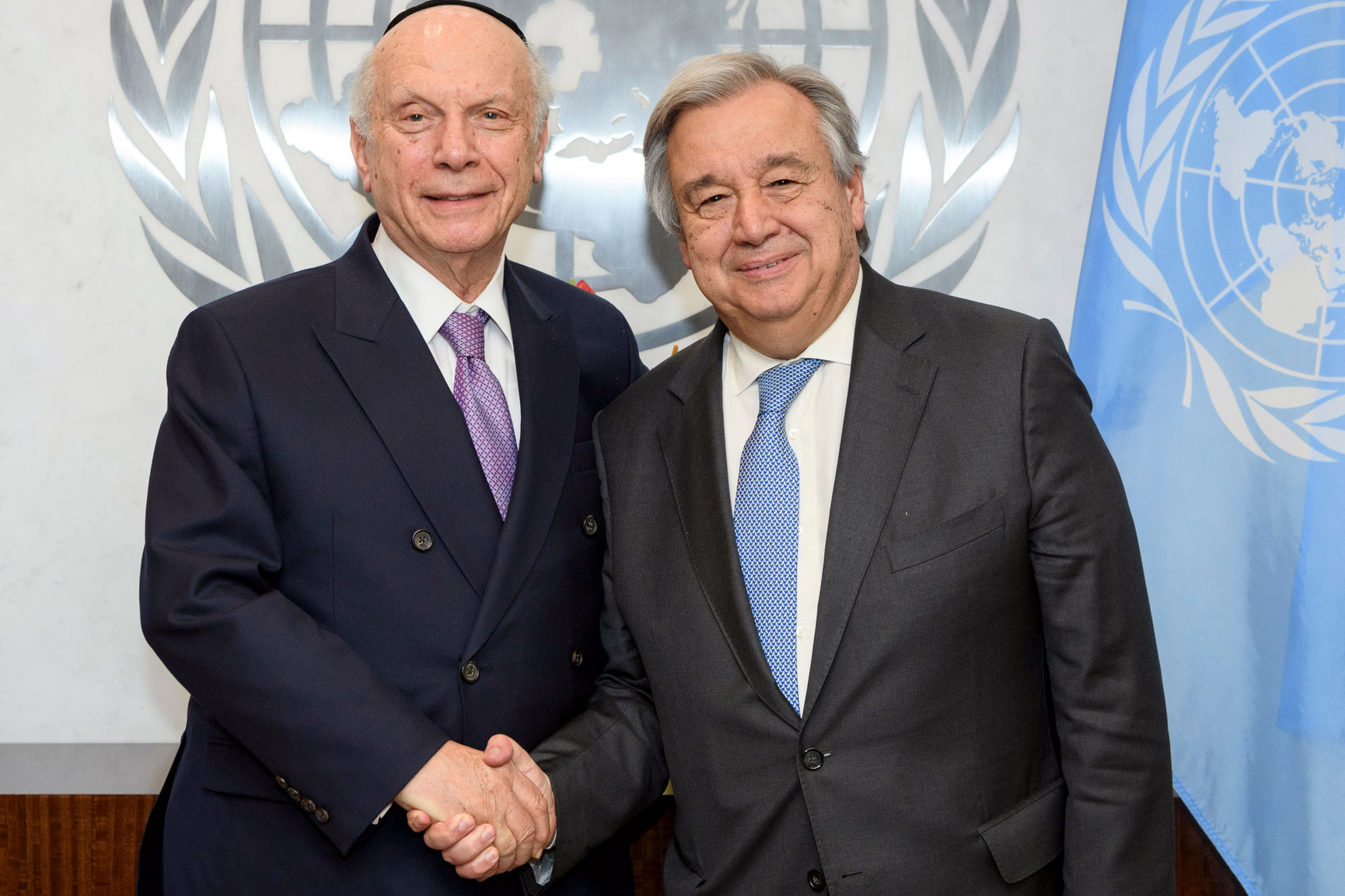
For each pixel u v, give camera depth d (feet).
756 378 4.94
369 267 5.14
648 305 7.09
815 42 6.95
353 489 4.75
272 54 6.91
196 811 4.83
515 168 5.04
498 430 5.15
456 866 4.43
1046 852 4.45
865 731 4.35
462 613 4.80
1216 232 5.95
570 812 4.87
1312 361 5.70
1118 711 4.35
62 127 6.89
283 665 4.36
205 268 6.98
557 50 6.96
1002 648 4.46
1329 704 5.64
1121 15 6.91
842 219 4.70
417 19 4.99
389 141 4.90
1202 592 5.94
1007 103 6.95
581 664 5.29
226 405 4.69
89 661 7.16
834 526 4.43
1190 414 5.99
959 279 7.03
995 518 4.36
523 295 5.57
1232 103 5.94
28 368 7.01
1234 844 5.86
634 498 5.13
